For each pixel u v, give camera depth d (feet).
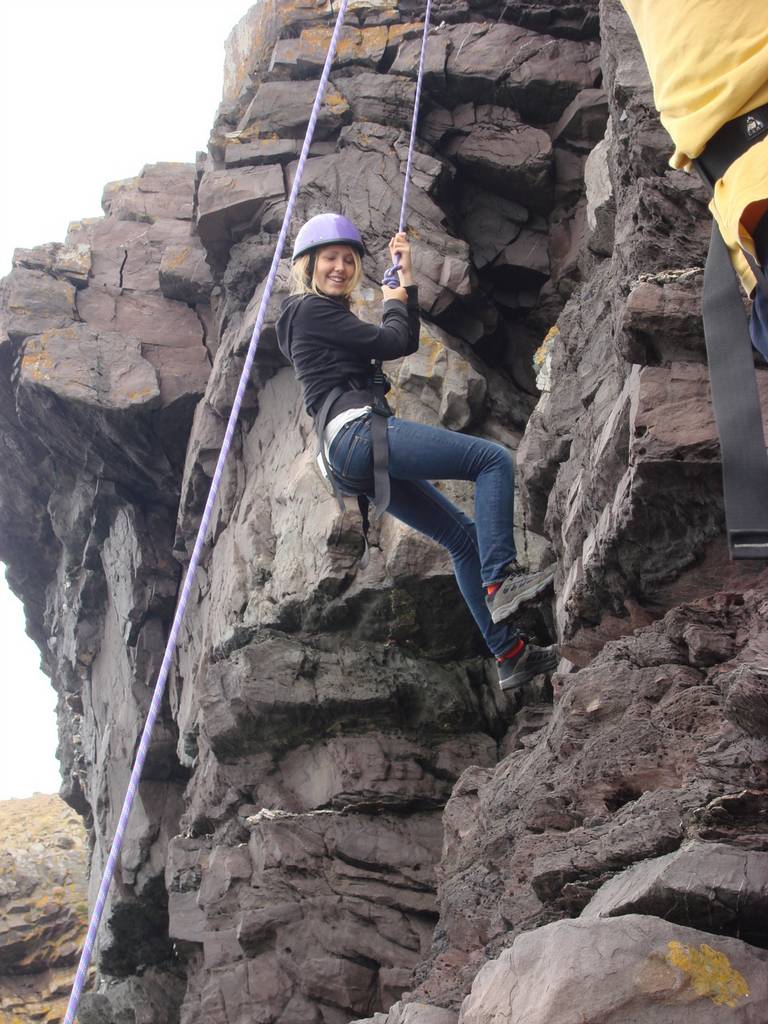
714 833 12.59
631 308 16.67
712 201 7.58
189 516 41.16
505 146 37.60
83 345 42.60
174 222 46.21
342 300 17.74
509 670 17.66
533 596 16.08
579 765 16.06
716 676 15.43
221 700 33.17
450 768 31.40
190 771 43.06
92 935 13.05
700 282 16.99
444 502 17.58
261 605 34.17
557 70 37.73
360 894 29.76
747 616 15.98
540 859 14.84
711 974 10.98
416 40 39.40
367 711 31.89
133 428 42.39
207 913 31.60
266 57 42.32
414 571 31.63
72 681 53.78
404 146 37.83
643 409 16.48
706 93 7.38
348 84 39.50
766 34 7.19
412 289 17.88
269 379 37.99
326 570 32.37
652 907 12.05
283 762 32.89
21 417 44.24
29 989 69.46
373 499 16.74
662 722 15.40
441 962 18.15
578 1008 10.94
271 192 38.34
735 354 7.21
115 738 44.80
